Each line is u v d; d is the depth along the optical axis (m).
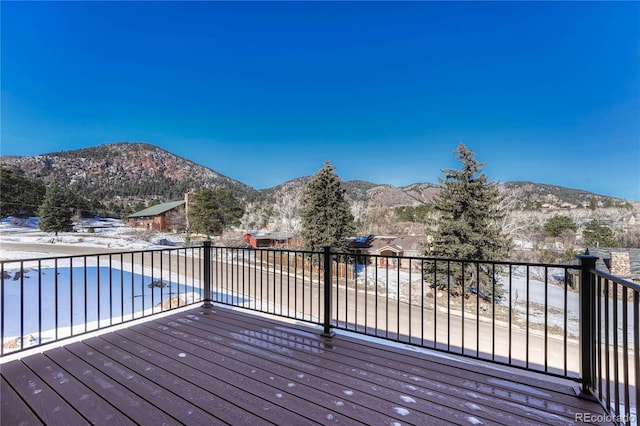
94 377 2.05
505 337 7.93
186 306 3.82
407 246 22.78
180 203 44.03
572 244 19.66
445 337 7.75
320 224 17.22
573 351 7.01
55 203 36.16
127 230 40.62
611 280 1.52
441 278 11.94
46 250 23.12
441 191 12.41
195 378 2.04
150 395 1.82
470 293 11.73
